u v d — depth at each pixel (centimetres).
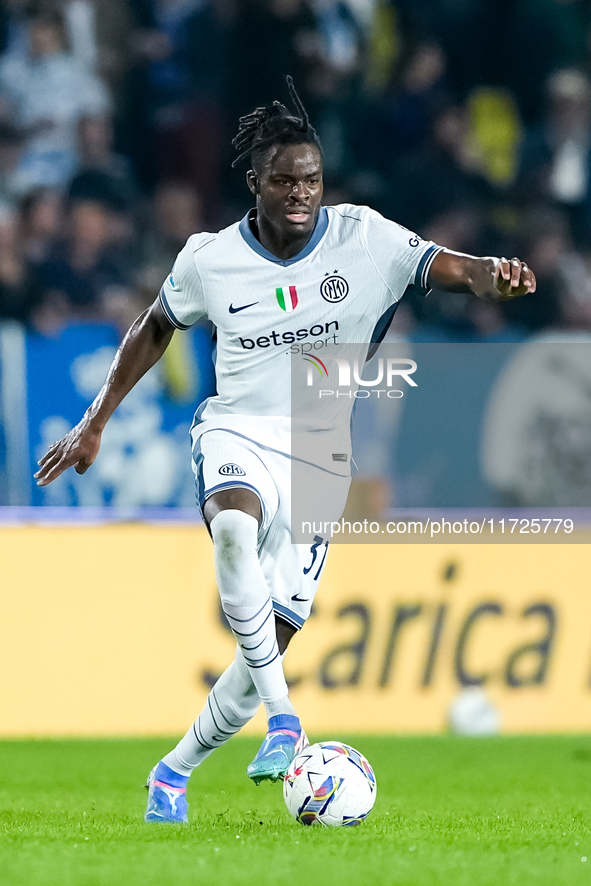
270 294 1334
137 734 2409
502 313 3591
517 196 3894
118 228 3519
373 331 1377
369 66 3912
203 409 1395
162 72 3831
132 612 2438
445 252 1318
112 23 3838
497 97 3997
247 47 3825
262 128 1305
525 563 2519
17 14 3791
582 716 2491
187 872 920
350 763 1215
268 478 1317
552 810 1466
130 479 2555
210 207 3784
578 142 3984
